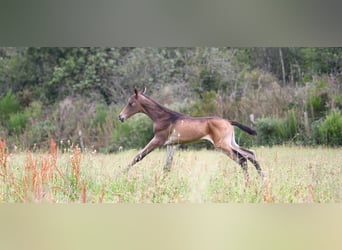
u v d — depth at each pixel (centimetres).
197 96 3331
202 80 3419
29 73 3600
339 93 3048
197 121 1767
